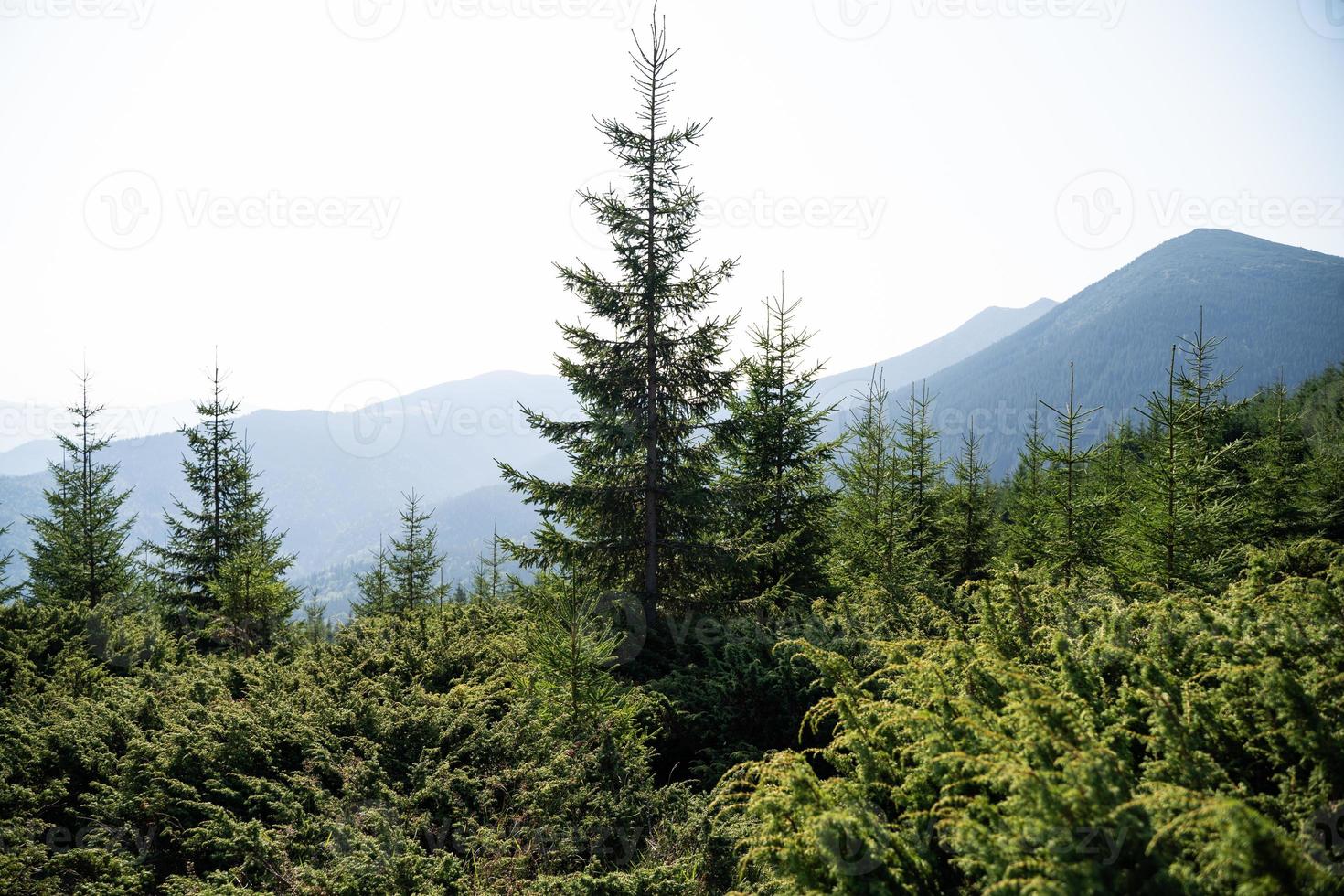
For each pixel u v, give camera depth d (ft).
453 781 20.83
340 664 31.19
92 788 20.80
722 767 23.88
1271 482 62.54
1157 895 8.78
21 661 30.17
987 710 13.48
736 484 40.11
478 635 37.58
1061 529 44.88
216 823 17.72
